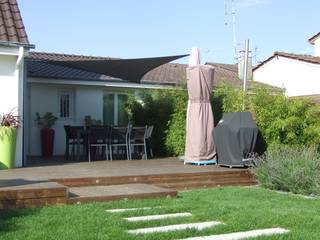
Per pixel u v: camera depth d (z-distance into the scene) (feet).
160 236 21.79
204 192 35.37
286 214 27.02
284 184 36.83
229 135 42.27
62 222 23.62
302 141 47.42
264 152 43.65
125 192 31.19
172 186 37.45
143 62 50.06
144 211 26.86
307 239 21.89
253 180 40.81
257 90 50.11
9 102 42.04
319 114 48.37
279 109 47.24
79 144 52.19
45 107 61.77
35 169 40.50
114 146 56.24
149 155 58.03
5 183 30.12
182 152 56.44
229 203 30.45
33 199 27.63
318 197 34.58
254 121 43.86
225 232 23.27
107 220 24.27
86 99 64.69
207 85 45.52
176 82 68.59
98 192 31.14
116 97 67.46
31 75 59.26
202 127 45.37
